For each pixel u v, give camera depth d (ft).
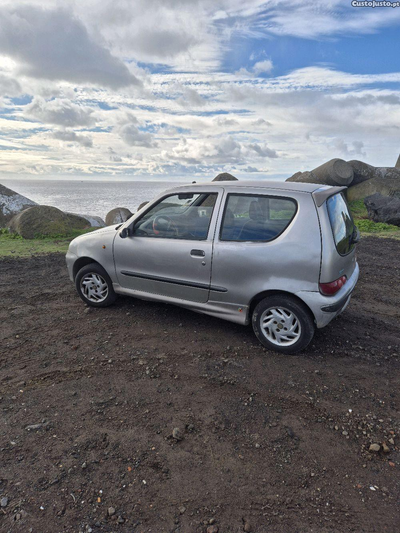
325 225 12.73
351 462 9.04
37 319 17.11
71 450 9.21
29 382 12.09
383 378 12.53
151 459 9.00
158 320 16.80
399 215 47.85
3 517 7.48
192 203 15.07
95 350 14.17
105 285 17.93
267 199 13.70
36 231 41.88
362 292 21.43
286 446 9.50
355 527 7.41
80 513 7.60
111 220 49.37
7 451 9.14
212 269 14.33
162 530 7.30
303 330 13.30
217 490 8.20
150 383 12.07
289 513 7.70
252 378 12.38
